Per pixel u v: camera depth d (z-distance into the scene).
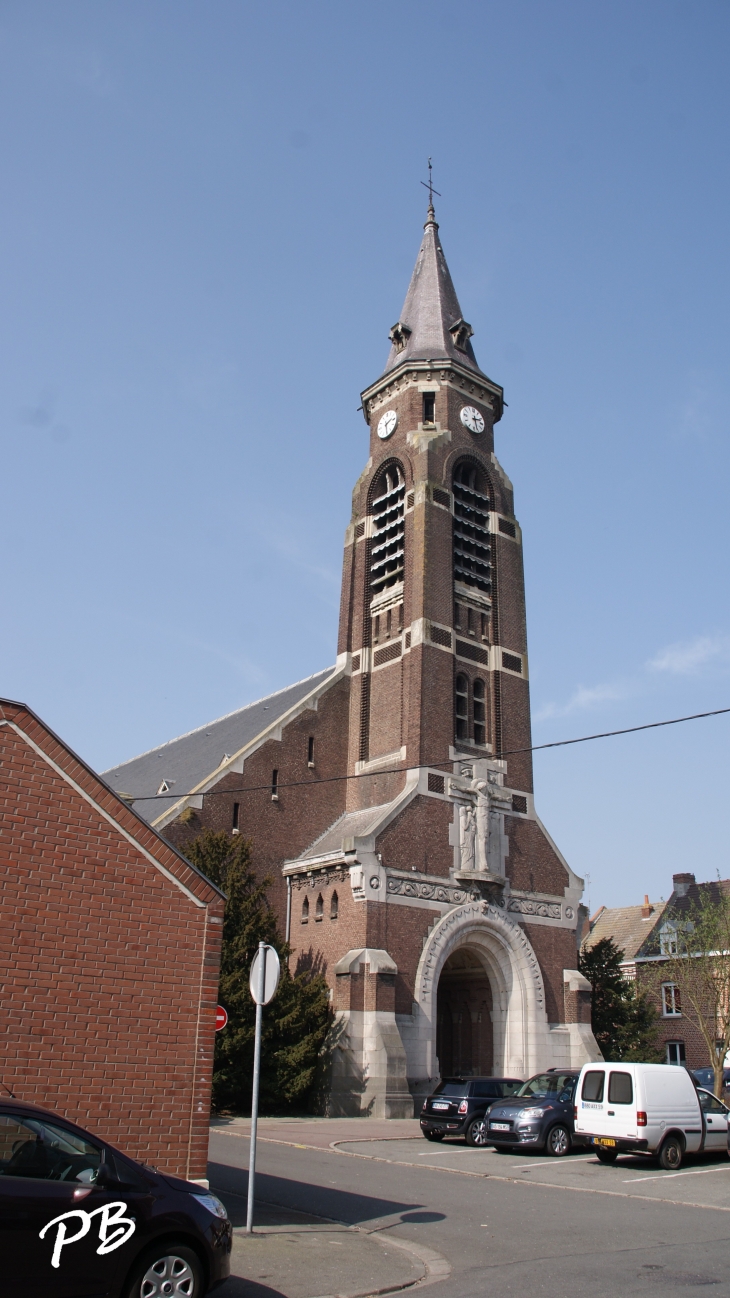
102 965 14.70
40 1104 13.68
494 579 47.66
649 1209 17.66
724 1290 11.81
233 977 32.19
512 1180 20.94
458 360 50.38
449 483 47.19
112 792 15.43
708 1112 24.28
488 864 41.56
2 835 14.34
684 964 45.00
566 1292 11.77
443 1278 12.70
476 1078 28.50
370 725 44.91
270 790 42.25
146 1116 14.47
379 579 47.00
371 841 38.09
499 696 45.34
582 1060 41.03
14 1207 9.41
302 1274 12.51
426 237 56.91
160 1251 10.08
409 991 37.28
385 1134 28.91
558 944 43.28
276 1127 29.92
